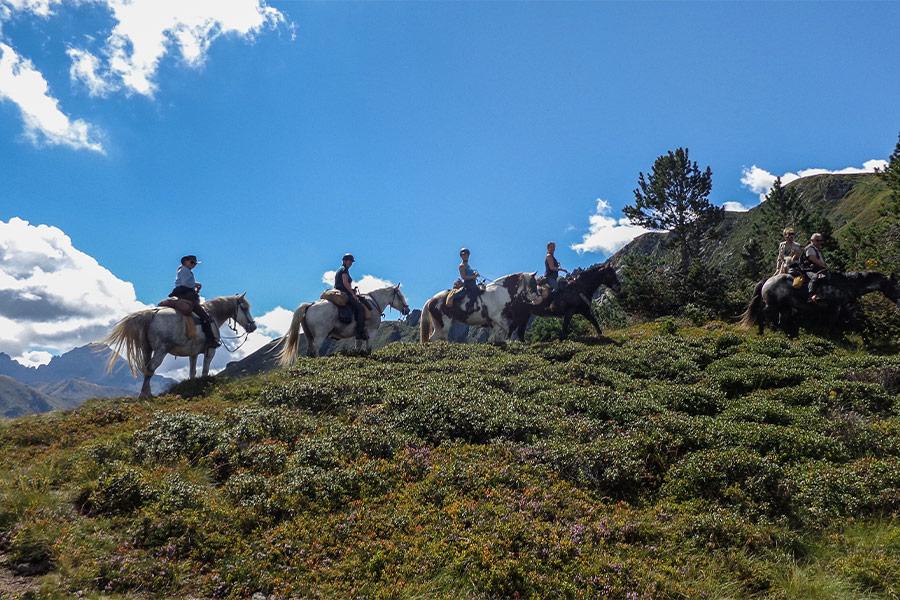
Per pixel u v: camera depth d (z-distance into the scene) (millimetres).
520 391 13242
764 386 13625
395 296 20297
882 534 7297
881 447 9664
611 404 11703
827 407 11695
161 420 10906
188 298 15219
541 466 9047
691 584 6426
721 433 9844
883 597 6242
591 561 6684
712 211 39938
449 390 12406
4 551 6914
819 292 18391
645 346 17484
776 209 41062
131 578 6434
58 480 8789
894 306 19781
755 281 31625
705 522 7488
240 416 11094
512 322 20766
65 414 12914
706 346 17547
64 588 6184
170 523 7336
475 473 8734
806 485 8195
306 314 17578
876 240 26781
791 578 6578
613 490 8750
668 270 31750
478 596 6105
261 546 7055
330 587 6363
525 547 6773
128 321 14367
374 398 12430
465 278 20406
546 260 20453
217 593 6332
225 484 8695
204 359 16266
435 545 6914
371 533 7297
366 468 8906
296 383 13539
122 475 8227
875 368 13609
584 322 31219
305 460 9156
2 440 11039
